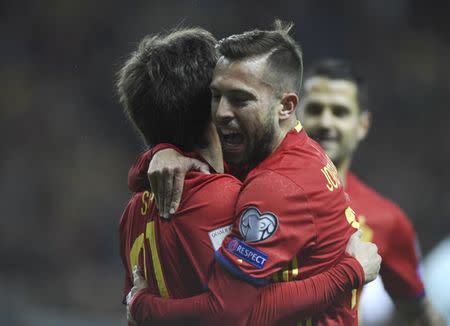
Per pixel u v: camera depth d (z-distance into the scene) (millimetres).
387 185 53375
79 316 43562
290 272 9586
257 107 9547
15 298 42594
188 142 10297
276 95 9695
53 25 54469
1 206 48969
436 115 55969
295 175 9500
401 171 53875
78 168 50969
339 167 16672
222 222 9602
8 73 53062
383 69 56250
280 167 9531
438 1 58531
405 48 57156
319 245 9625
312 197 9477
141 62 10422
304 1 55438
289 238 9312
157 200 9844
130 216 10648
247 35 9820
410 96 56094
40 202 49781
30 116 52094
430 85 56594
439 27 58844
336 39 55625
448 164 54312
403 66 56625
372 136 54750
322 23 55469
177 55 10234
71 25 54562
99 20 54844
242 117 9562
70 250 48688
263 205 9305
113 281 47281
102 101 53594
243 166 10188
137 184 10484
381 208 16719
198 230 9617
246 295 9195
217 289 9273
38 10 54625
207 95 10203
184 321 9453
